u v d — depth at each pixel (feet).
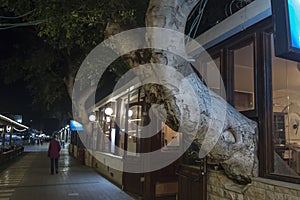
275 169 12.96
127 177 26.50
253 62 14.08
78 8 15.94
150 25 11.41
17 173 37.73
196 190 16.71
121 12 14.60
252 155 12.91
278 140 13.82
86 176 35.60
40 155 73.46
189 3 12.09
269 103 13.37
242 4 15.81
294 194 10.94
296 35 8.48
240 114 13.60
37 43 44.32
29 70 47.32
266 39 13.65
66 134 156.97
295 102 15.57
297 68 15.26
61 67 49.19
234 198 13.98
